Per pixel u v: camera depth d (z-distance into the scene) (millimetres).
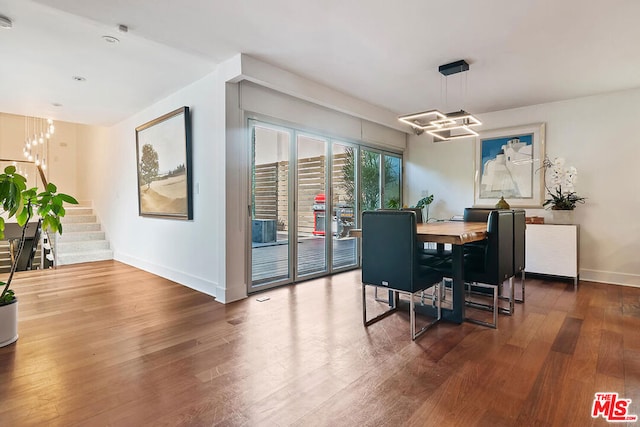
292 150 4012
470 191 5223
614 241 4105
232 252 3377
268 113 3699
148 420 1508
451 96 4316
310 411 1573
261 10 2391
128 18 2490
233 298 3371
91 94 4207
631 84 3852
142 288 3881
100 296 3537
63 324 2715
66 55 3094
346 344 2322
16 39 2777
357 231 2973
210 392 1732
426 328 2586
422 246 3527
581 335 2471
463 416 1532
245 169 3512
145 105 4703
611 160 4121
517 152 4773
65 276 4508
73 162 8203
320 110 4305
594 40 2812
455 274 2756
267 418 1522
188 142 3879
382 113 4945
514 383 1812
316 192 4359
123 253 5602
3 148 7398
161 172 4402
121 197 5668
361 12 2412
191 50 3027
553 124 4504
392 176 5656
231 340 2389
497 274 2629
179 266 4156
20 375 1907
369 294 3604
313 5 2326
